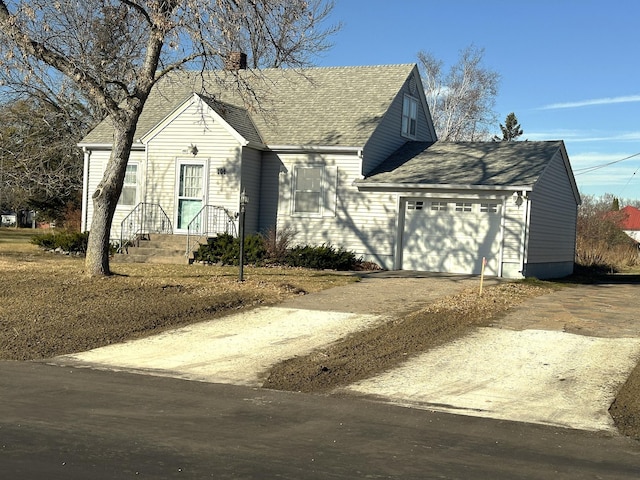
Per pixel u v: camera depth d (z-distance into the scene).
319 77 28.02
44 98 31.12
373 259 23.73
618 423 8.01
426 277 21.12
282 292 16.83
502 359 10.98
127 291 15.77
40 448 6.37
